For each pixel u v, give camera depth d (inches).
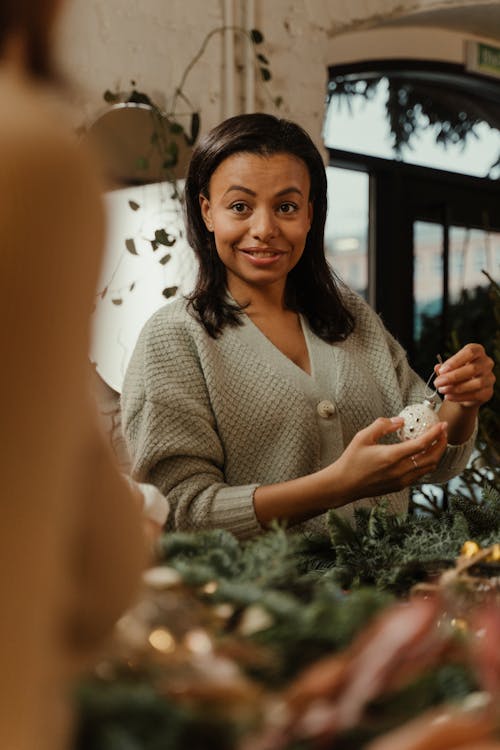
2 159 15.6
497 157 176.9
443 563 48.1
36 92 17.1
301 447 71.5
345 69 155.3
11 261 15.6
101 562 24.2
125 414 71.9
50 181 16.0
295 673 28.4
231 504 66.2
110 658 25.8
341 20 138.3
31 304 15.8
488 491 62.3
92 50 116.6
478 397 75.1
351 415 74.6
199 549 42.0
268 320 75.4
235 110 127.7
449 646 26.9
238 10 128.4
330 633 28.9
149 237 118.0
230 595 33.4
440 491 133.6
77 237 16.4
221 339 73.1
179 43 123.3
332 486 64.7
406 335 166.9
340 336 77.5
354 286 163.5
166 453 68.8
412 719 24.4
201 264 75.6
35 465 16.2
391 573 48.9
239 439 71.3
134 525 24.8
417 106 166.2
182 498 67.9
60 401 16.5
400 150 165.0
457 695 25.5
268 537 42.1
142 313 117.5
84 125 115.0
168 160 119.6
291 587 39.0
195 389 70.9
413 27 158.7
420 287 169.0
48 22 18.6
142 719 22.9
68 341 16.5
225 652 28.0
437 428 64.0
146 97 118.7
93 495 24.0
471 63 165.2
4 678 15.9
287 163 73.1
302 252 76.5
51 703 17.9
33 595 16.2
